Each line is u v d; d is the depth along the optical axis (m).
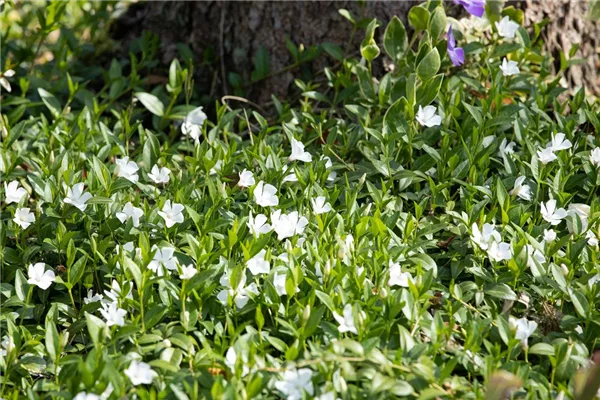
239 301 3.17
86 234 3.68
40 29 5.30
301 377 2.65
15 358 3.04
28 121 4.62
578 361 2.96
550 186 3.79
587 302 3.18
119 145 4.24
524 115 4.34
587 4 5.29
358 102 4.66
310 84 4.89
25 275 3.56
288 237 3.52
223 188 3.71
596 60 5.44
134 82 5.18
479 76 4.85
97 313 3.39
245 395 2.61
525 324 2.99
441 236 3.82
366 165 4.16
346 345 2.75
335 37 5.06
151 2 5.73
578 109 4.39
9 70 4.79
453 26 4.77
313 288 3.09
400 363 2.78
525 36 4.81
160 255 3.26
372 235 3.59
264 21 5.20
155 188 3.78
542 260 3.43
